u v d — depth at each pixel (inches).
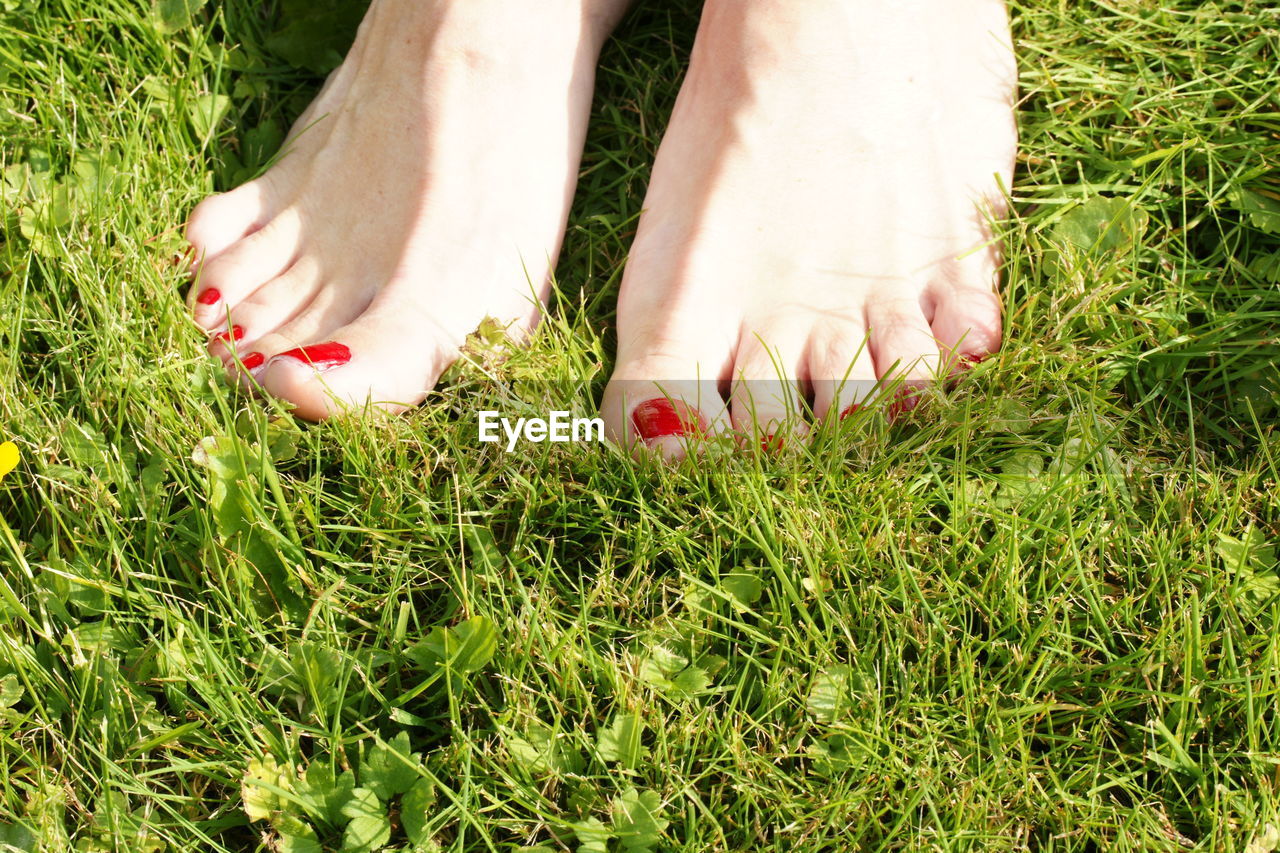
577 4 28.4
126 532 25.9
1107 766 24.8
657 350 26.9
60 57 28.9
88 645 25.3
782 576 25.3
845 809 24.5
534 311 27.8
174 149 28.5
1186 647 25.0
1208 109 28.5
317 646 25.1
